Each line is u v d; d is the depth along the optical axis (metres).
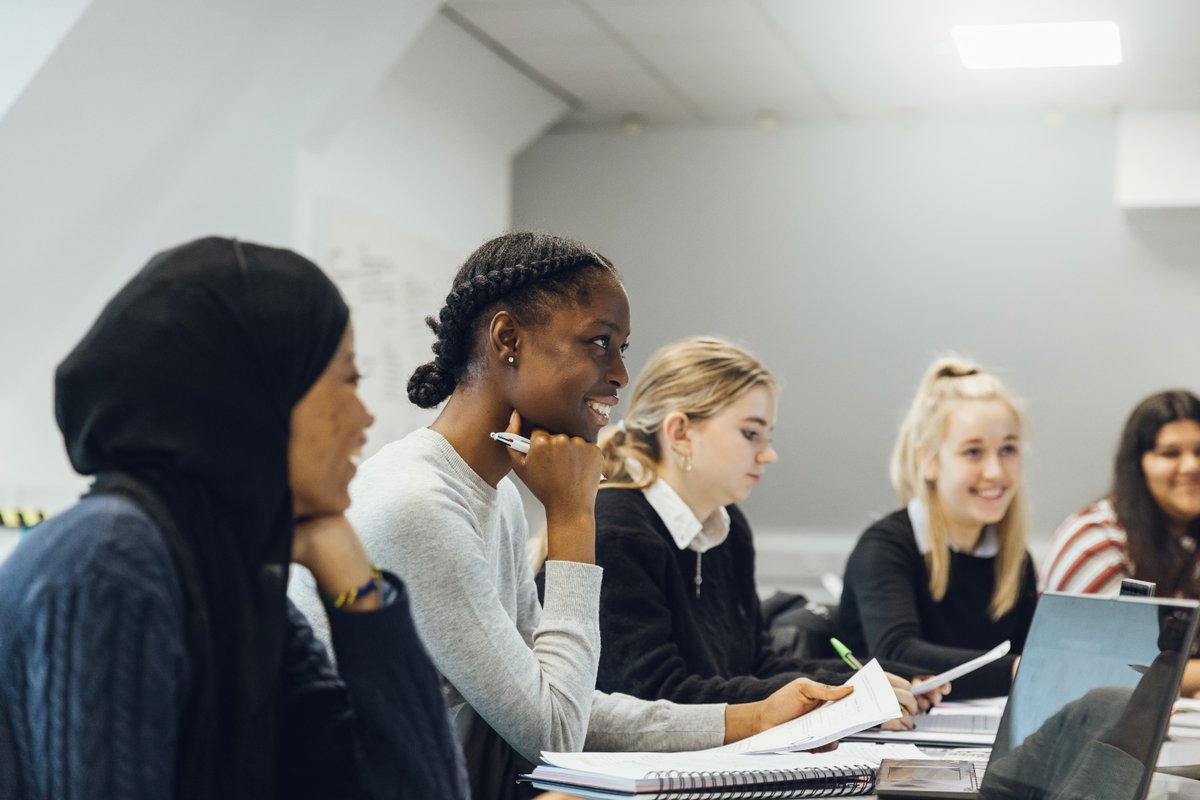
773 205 6.37
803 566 6.32
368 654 1.16
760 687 2.08
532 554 2.39
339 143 4.84
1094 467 6.08
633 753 1.65
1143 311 6.02
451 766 1.20
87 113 3.79
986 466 3.09
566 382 1.73
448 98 5.49
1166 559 3.34
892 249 6.26
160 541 1.00
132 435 1.03
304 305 1.11
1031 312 6.14
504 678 1.60
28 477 4.11
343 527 1.19
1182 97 5.76
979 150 6.18
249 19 4.22
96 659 0.96
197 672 1.02
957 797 1.44
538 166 6.57
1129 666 1.32
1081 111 6.04
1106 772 1.28
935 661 2.80
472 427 1.76
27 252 3.90
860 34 5.16
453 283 1.82
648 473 2.36
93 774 0.95
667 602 2.27
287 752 1.12
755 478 2.41
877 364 6.29
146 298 1.06
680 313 6.45
